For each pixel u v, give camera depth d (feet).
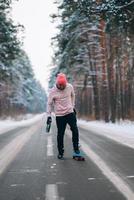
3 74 131.34
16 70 209.05
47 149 42.91
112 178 25.36
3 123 146.30
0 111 207.41
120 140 53.21
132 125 95.96
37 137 61.31
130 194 21.03
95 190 22.06
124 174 26.73
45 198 20.48
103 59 123.95
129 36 71.67
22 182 24.59
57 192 21.71
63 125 34.47
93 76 142.41
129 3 60.03
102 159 34.06
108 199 20.04
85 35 131.54
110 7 61.67
